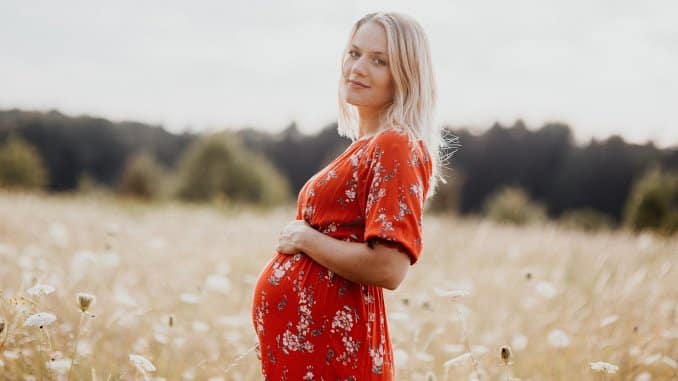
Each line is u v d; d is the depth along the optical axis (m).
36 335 2.77
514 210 26.55
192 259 5.47
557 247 7.12
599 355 3.24
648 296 4.37
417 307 3.92
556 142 51.41
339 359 1.82
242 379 2.90
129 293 3.93
